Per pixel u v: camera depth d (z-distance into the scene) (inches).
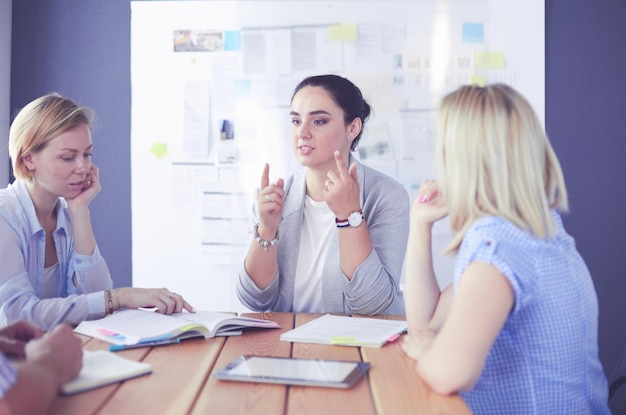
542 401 44.4
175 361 50.3
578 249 115.5
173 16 120.0
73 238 75.6
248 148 118.5
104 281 77.1
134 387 43.7
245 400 41.2
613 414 109.1
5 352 43.6
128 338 55.1
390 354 52.9
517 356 44.6
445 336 41.9
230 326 60.5
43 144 69.4
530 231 44.9
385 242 76.8
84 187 75.7
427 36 115.5
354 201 71.6
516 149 45.3
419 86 115.8
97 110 121.3
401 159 115.9
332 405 40.4
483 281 41.8
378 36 116.1
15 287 65.9
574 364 45.3
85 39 121.1
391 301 73.3
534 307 43.9
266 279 75.9
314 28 117.0
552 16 114.7
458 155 46.3
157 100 120.7
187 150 120.3
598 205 115.2
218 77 119.3
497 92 46.6
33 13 121.0
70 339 44.2
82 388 42.6
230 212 119.6
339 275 75.2
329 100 77.1
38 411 35.5
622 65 114.3
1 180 118.0
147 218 121.2
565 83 115.0
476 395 45.5
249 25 118.3
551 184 47.7
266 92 118.1
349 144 80.7
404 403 40.8
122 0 120.9
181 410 39.4
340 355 52.6
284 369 46.9
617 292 115.1
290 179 81.7
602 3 114.1
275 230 75.2
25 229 70.0
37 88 121.3
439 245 113.3
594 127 114.9
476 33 114.9
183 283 120.7
